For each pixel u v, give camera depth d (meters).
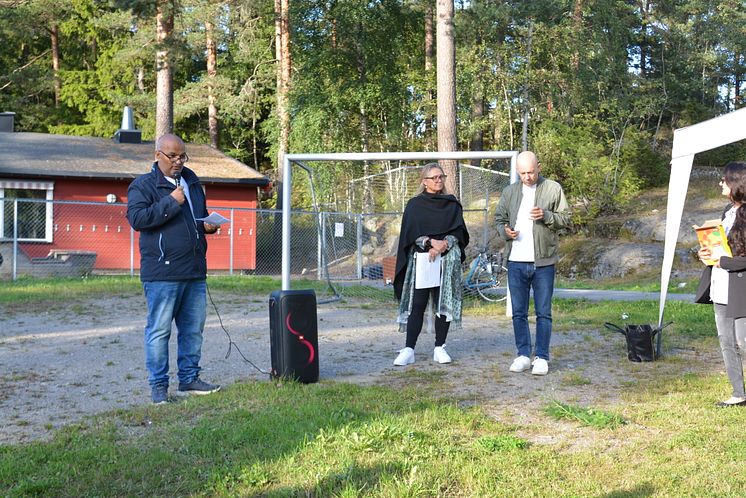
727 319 5.28
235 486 3.71
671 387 5.89
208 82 33.19
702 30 38.19
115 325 10.05
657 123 37.72
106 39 40.41
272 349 6.20
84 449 4.30
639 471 3.89
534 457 4.10
